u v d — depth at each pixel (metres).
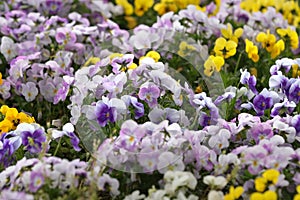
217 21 4.74
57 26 4.89
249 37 4.77
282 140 3.39
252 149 3.28
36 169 3.12
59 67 4.26
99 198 3.26
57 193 3.13
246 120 3.53
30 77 4.36
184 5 5.49
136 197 3.19
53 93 4.27
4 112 3.85
